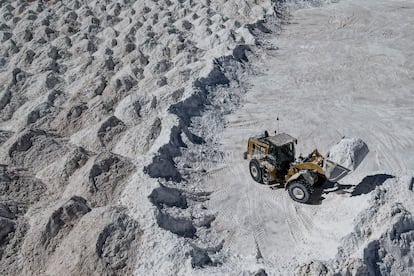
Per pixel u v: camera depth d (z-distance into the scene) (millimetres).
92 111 18016
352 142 13398
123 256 10859
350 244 10969
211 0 33062
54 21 30344
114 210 11703
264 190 14133
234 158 15883
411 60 23344
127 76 20688
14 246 11453
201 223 12625
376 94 20188
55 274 10680
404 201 12164
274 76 22375
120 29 29141
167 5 32625
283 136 14281
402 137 16719
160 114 17391
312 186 13211
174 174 14406
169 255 10609
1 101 19859
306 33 27984
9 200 13016
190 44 25375
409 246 10852
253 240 12125
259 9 31109
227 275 10016
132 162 14281
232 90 20703
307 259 11039
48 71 22188
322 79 21828
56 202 12938
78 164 14297
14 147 15242
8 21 30672
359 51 24812
